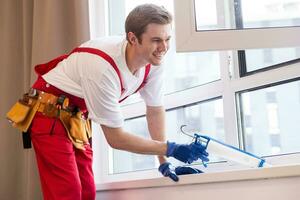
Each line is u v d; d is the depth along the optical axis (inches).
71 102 69.4
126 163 98.1
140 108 96.0
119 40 67.4
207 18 72.9
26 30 96.4
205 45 70.8
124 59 64.4
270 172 61.4
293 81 76.8
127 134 65.8
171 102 92.8
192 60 92.7
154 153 67.2
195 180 66.6
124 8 102.9
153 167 93.6
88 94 63.7
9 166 96.8
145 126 96.7
